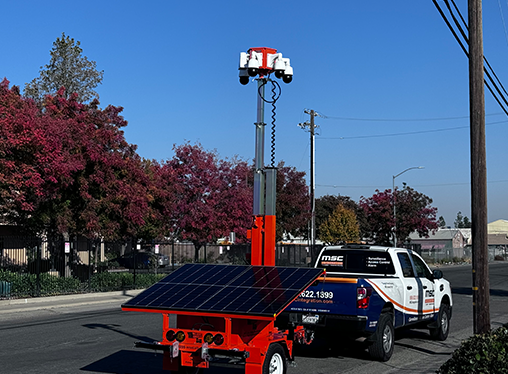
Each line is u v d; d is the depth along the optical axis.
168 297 8.11
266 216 11.02
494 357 7.04
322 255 12.20
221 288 8.15
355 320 9.80
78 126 22.83
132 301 8.14
